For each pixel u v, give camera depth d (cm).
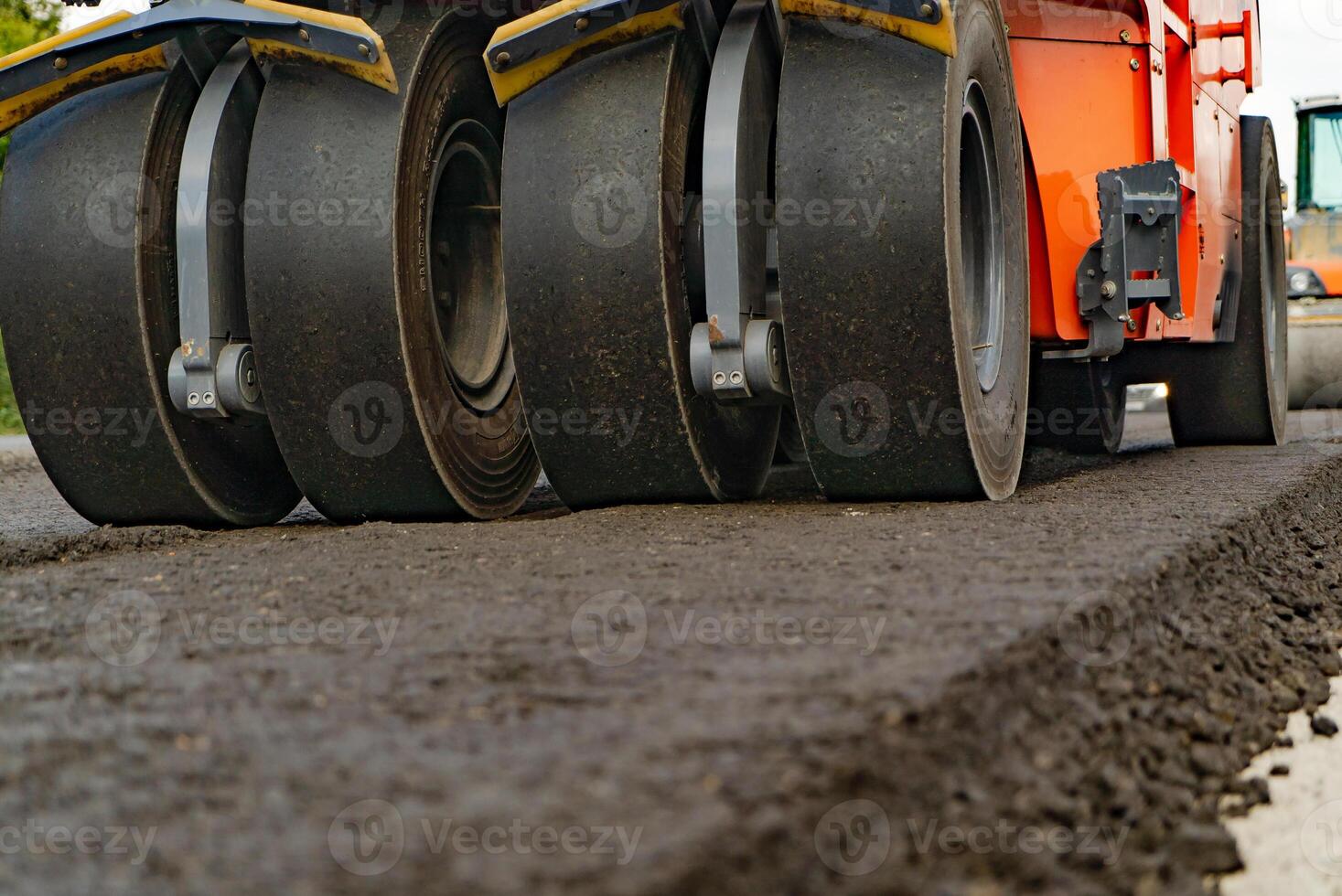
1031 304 479
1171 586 268
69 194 369
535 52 355
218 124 367
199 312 365
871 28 342
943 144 331
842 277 340
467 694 188
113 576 294
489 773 155
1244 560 330
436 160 378
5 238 374
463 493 386
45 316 372
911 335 340
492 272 426
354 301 355
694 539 313
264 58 368
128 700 194
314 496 386
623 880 128
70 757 171
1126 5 482
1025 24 476
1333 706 267
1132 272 454
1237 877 184
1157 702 225
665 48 355
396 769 158
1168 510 356
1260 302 642
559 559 293
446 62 381
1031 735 189
